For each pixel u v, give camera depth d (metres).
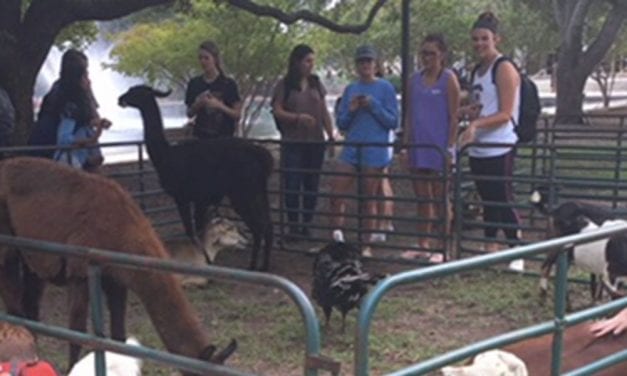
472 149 8.26
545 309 7.09
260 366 5.86
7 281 5.37
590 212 6.75
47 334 3.77
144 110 8.18
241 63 19.67
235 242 8.22
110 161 17.61
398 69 35.78
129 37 21.05
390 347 6.13
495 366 3.57
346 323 6.65
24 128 11.46
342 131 9.05
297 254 9.32
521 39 34.84
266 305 7.34
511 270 8.12
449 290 7.66
